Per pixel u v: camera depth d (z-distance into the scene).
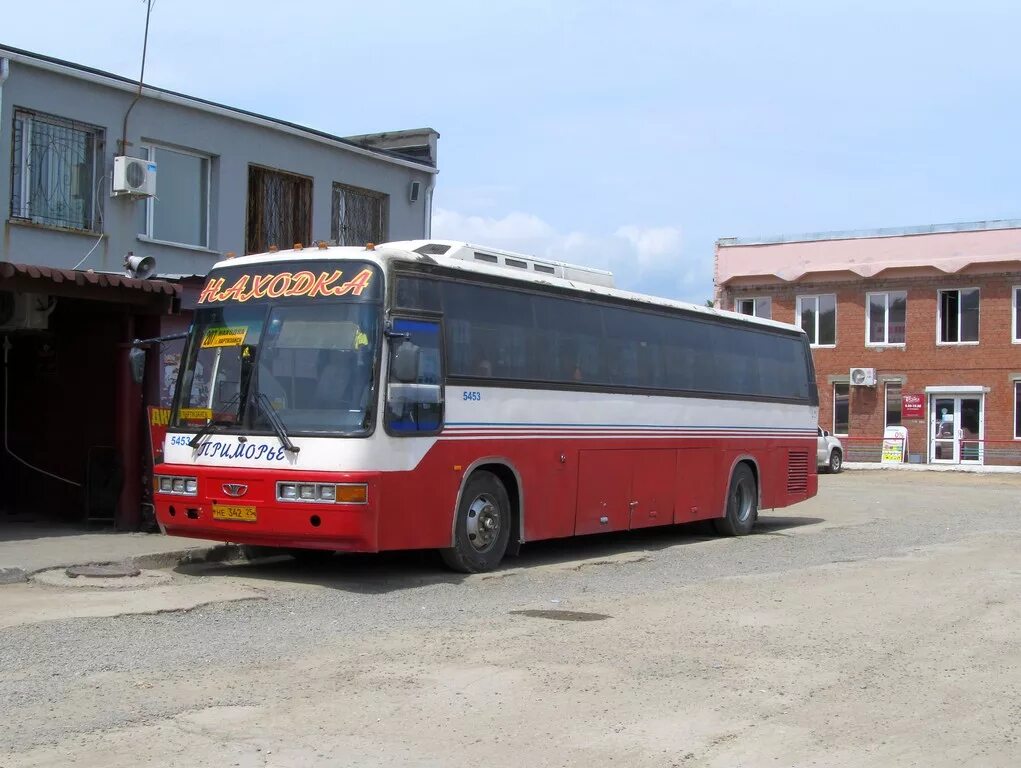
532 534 13.16
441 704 6.80
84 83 18.28
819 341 43.19
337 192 23.45
